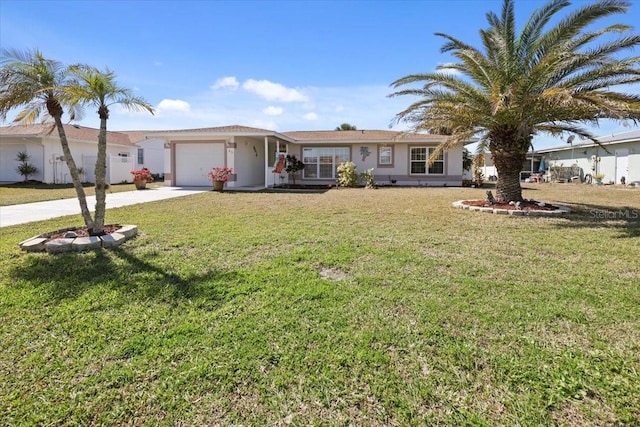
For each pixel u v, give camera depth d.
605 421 1.92
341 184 18.84
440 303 3.33
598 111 7.96
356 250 5.18
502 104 7.99
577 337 2.73
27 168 19.72
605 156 23.33
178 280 3.94
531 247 5.42
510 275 4.12
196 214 8.56
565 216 8.32
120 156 23.52
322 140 19.94
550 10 8.39
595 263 4.59
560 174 26.19
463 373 2.32
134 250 5.17
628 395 2.10
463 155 21.42
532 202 9.81
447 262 4.62
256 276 4.04
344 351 2.56
